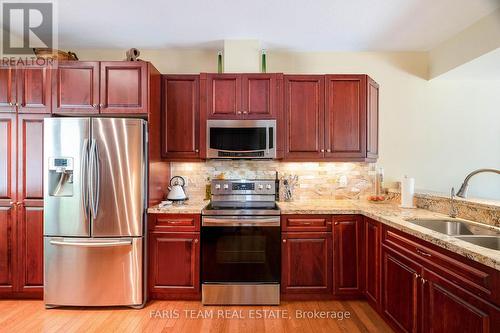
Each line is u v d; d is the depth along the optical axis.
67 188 2.49
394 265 2.04
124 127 2.46
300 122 2.90
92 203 2.42
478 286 1.28
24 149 2.56
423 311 1.69
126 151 2.46
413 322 1.79
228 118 2.85
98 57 3.22
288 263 2.57
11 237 2.56
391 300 2.08
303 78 2.90
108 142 2.44
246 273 2.54
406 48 3.20
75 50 3.21
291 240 2.57
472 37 2.65
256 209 2.60
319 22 2.62
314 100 2.90
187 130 2.88
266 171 3.20
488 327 1.22
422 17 2.52
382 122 3.29
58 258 2.46
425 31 2.79
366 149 2.91
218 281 2.54
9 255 2.56
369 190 3.23
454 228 2.07
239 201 3.05
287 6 2.36
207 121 2.83
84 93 2.58
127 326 2.20
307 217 2.58
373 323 2.24
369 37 2.93
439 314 1.55
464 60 2.75
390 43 3.07
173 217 2.57
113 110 2.58
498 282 1.17
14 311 2.41
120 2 2.30
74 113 2.59
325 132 2.90
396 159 3.27
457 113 3.26
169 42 3.06
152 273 2.58
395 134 3.28
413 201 2.67
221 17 2.54
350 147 2.91
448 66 2.97
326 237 2.58
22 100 2.57
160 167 2.88
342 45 3.12
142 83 2.58
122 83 2.58
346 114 2.91
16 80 2.57
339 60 3.26
